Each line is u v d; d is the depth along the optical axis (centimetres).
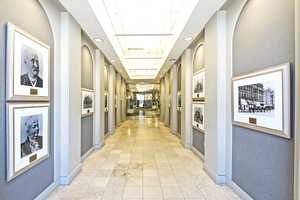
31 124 243
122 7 413
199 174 384
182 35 447
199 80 484
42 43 267
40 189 272
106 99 766
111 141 704
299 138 170
